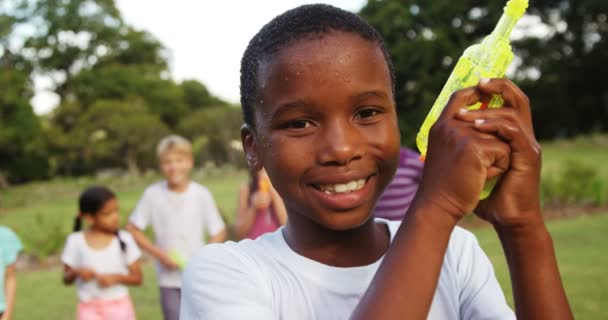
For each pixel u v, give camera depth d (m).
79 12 56.75
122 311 4.77
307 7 1.14
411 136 32.81
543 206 13.10
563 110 40.25
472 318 1.26
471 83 1.04
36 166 49.19
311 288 1.21
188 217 4.98
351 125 1.09
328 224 1.12
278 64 1.10
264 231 4.65
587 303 5.44
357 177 1.09
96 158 50.16
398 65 33.75
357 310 0.96
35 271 10.47
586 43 39.50
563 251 8.09
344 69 1.07
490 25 36.78
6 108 44.25
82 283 4.75
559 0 38.38
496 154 0.97
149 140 48.47
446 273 1.27
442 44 33.38
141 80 56.59
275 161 1.12
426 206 0.98
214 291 1.21
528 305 1.09
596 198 12.85
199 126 50.31
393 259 0.97
